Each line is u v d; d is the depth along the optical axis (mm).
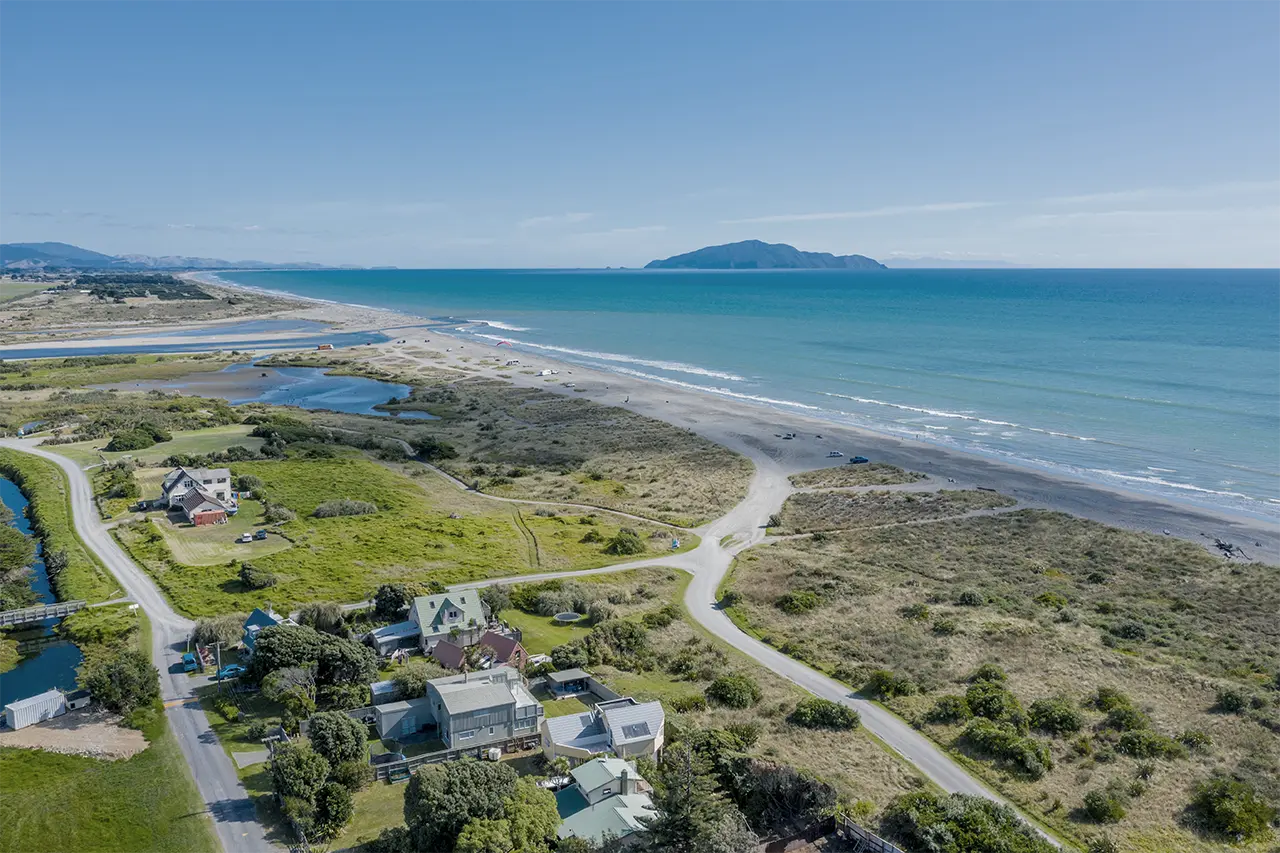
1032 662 67500
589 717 53594
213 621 69625
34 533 97938
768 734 56750
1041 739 55969
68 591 79125
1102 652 68562
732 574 91375
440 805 41812
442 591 78500
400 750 52719
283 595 78812
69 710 57844
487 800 42156
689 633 75000
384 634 68938
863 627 75625
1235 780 49750
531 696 56719
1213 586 84750
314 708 56562
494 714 52938
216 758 51750
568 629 75375
